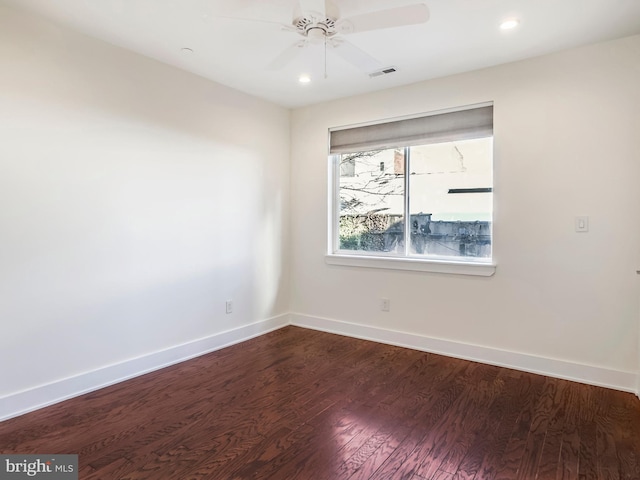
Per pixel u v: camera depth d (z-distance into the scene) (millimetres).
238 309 3676
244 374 2896
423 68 3053
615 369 2627
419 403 2430
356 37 2535
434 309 3350
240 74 3203
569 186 2742
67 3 2168
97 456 1876
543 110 2818
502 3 2145
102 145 2629
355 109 3732
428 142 3357
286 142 4160
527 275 2916
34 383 2344
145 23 2389
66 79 2443
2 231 2205
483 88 3051
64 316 2471
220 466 1805
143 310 2902
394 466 1808
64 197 2451
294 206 4215
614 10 2213
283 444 1984
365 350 3426
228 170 3529
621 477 1728
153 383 2729
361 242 3881
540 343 2883
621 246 2590
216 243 3441
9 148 2217
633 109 2535
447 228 3379
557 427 2141
